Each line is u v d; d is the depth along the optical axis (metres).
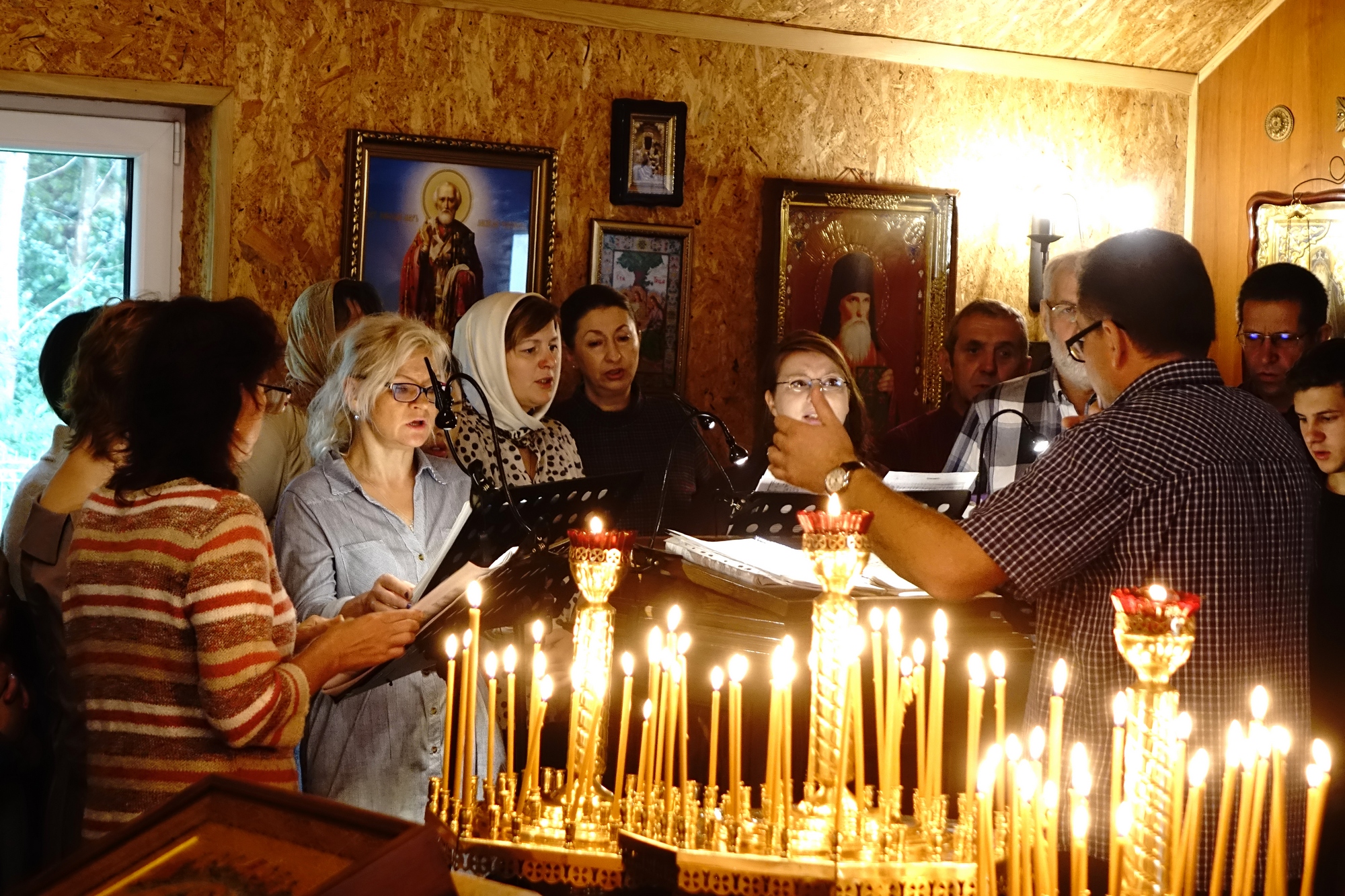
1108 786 1.78
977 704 1.51
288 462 3.17
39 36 3.83
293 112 4.10
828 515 1.51
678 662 1.60
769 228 4.58
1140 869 1.36
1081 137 5.04
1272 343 3.49
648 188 4.45
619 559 1.63
